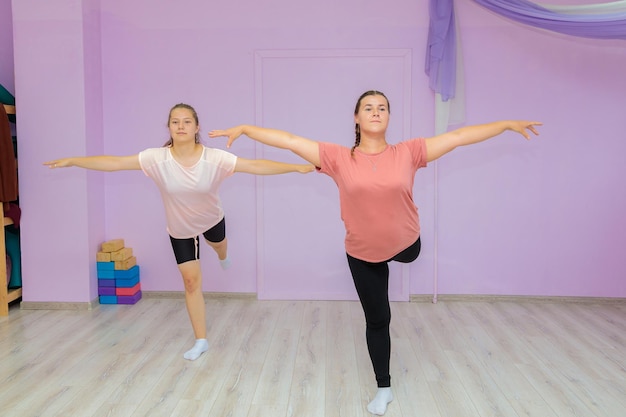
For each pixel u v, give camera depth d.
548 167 4.43
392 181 2.40
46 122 4.18
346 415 2.60
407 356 3.34
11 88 4.57
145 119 4.52
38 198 4.23
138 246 4.60
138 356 3.33
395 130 4.45
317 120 4.47
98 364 3.20
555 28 3.92
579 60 4.34
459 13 4.35
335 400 2.75
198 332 3.39
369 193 2.42
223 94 4.49
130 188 4.57
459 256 4.53
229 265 4.13
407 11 4.37
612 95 4.35
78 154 4.20
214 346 3.50
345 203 2.53
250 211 4.55
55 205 4.24
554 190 4.44
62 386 2.90
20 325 3.91
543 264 4.50
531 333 3.76
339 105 4.46
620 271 4.46
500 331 3.80
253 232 4.57
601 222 4.44
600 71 4.33
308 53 4.42
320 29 4.41
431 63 4.21
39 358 3.29
